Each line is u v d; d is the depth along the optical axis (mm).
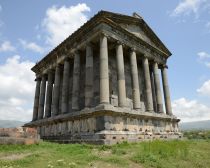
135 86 28203
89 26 28312
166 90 35594
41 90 39750
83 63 32750
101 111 21703
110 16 27922
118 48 27734
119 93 25516
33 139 20094
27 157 13562
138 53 32219
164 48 38031
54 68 37312
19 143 18719
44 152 15398
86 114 23578
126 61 32938
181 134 33188
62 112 30000
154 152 15680
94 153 15453
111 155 14695
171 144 18281
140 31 33969
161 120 30375
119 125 22891
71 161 12570
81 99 31000
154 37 35906
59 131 28328
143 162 13055
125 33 29672
